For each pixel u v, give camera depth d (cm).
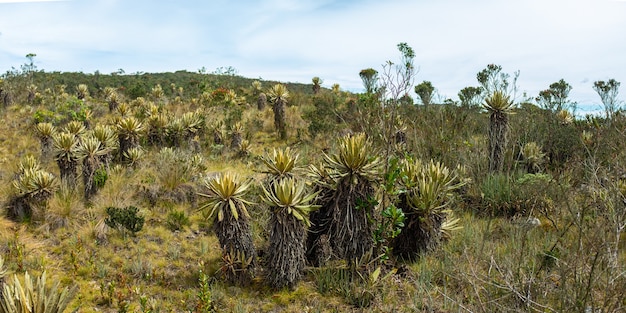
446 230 531
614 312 281
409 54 502
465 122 946
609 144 397
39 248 511
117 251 507
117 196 648
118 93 2120
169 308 391
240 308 387
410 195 491
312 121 1202
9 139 1113
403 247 497
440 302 388
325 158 491
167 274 460
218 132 1120
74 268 457
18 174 730
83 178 681
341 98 1597
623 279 288
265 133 1269
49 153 895
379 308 390
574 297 301
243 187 452
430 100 1052
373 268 446
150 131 1062
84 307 391
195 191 672
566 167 508
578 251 299
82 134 916
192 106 1598
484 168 754
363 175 444
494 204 621
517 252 420
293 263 424
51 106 1480
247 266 442
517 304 325
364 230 454
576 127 805
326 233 493
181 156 852
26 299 257
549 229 495
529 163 784
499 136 748
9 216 599
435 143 836
